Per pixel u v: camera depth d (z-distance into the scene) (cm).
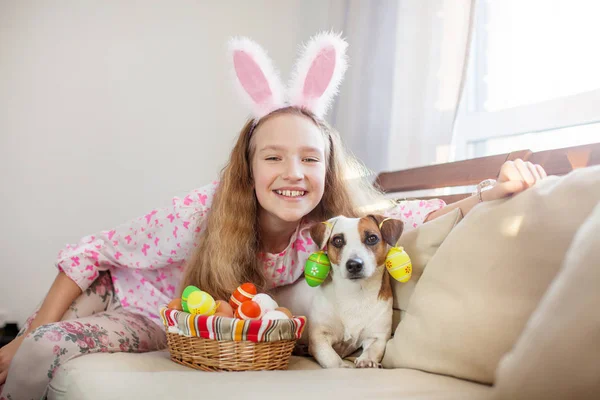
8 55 256
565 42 204
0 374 132
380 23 242
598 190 81
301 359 126
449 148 207
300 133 128
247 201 138
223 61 280
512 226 91
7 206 253
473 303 91
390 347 112
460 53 205
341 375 95
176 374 95
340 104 255
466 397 77
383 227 117
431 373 97
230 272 132
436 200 142
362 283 119
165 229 143
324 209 146
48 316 144
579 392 52
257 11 286
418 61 219
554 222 84
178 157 273
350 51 252
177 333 114
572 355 53
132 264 150
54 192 257
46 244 255
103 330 133
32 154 256
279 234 140
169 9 275
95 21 265
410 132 220
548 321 56
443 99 209
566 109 194
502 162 157
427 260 117
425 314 101
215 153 277
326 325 121
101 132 263
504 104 226
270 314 111
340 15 266
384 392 80
